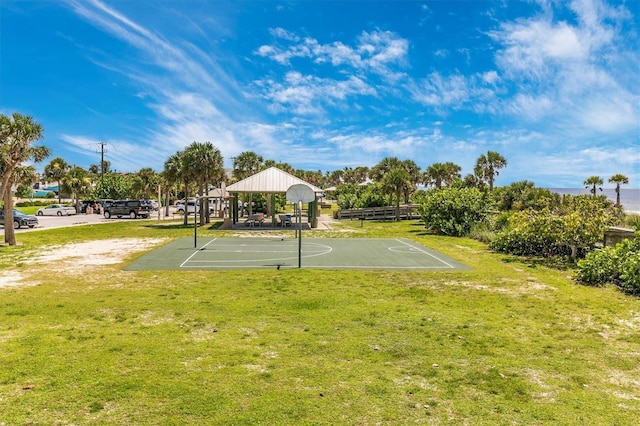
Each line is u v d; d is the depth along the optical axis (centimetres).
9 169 1877
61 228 3048
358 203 4362
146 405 470
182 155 3319
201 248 1908
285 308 885
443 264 1478
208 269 1353
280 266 1420
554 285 1131
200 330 738
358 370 571
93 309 870
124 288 1070
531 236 1620
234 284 1125
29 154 1956
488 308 898
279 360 603
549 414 457
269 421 438
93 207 5741
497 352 643
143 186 6103
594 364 601
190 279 1189
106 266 1401
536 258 1625
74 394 494
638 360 616
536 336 719
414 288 1091
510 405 477
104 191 6053
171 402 477
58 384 520
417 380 542
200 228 3094
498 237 1866
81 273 1275
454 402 483
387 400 486
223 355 620
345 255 1705
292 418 445
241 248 1911
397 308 890
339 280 1189
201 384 522
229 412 455
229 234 2644
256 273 1287
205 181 3416
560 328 763
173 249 1862
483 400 489
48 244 2048
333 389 513
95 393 496
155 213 5397
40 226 3262
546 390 517
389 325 773
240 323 779
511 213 2359
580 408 472
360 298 978
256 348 650
